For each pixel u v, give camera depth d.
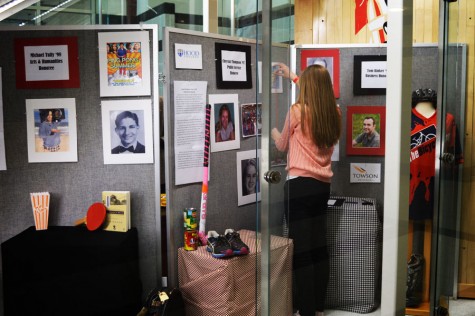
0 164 2.52
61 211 2.57
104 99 2.50
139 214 2.55
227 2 4.42
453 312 2.35
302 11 2.43
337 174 2.25
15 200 2.54
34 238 2.38
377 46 2.41
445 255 2.40
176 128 2.49
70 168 2.54
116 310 2.38
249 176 2.86
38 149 2.53
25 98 2.50
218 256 2.28
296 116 1.92
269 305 1.93
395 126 1.87
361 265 2.22
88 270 2.35
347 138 2.32
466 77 2.37
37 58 2.48
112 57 2.47
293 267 2.03
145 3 6.40
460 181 2.38
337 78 2.41
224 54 2.69
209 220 2.65
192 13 6.64
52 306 2.38
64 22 5.36
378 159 2.33
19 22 3.60
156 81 2.46
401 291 1.98
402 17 1.81
